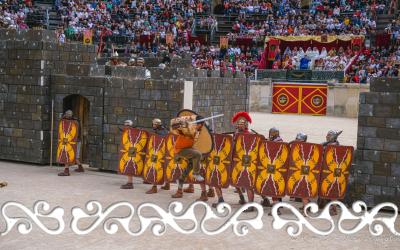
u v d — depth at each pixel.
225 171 13.79
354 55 42.47
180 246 10.61
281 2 52.19
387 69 39.16
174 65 26.00
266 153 13.31
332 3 50.00
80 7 48.41
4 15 42.75
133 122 17.64
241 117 14.33
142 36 44.78
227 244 10.76
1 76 19.45
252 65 45.28
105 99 18.02
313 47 44.19
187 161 14.48
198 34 50.12
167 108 17.16
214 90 25.94
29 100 19.05
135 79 17.52
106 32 45.06
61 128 17.50
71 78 18.55
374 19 46.44
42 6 48.12
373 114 13.60
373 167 13.66
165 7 52.16
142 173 15.45
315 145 13.05
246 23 50.47
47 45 18.83
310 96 40.56
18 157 19.36
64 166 19.09
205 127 13.98
